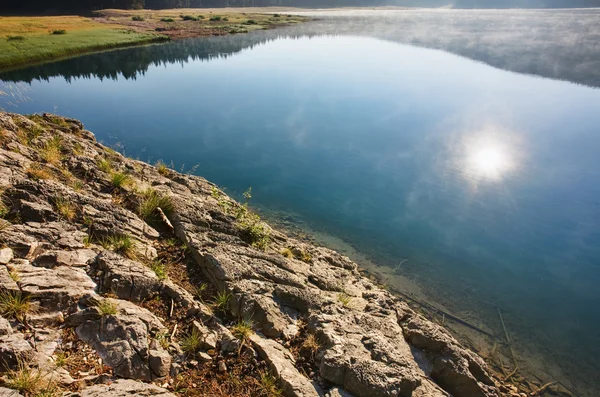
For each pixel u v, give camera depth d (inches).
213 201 560.4
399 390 273.0
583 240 628.1
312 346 304.8
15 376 202.1
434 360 335.6
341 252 621.6
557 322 487.8
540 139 956.0
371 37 2967.5
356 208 736.3
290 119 1188.5
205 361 271.4
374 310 400.2
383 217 707.4
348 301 408.8
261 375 270.1
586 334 470.9
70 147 522.9
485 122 1086.4
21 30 2839.6
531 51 1923.0
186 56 2329.0
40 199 357.7
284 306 346.6
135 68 2003.0
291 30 3754.9
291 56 2198.6
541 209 704.4
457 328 473.4
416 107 1227.9
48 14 4559.5
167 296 316.8
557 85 1362.0
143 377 240.7
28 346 220.1
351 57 2101.4
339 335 315.9
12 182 361.4
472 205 731.4
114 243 350.0
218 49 2568.9
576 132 985.5
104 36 2849.4
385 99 1321.4
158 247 390.3
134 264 327.3
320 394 264.4
